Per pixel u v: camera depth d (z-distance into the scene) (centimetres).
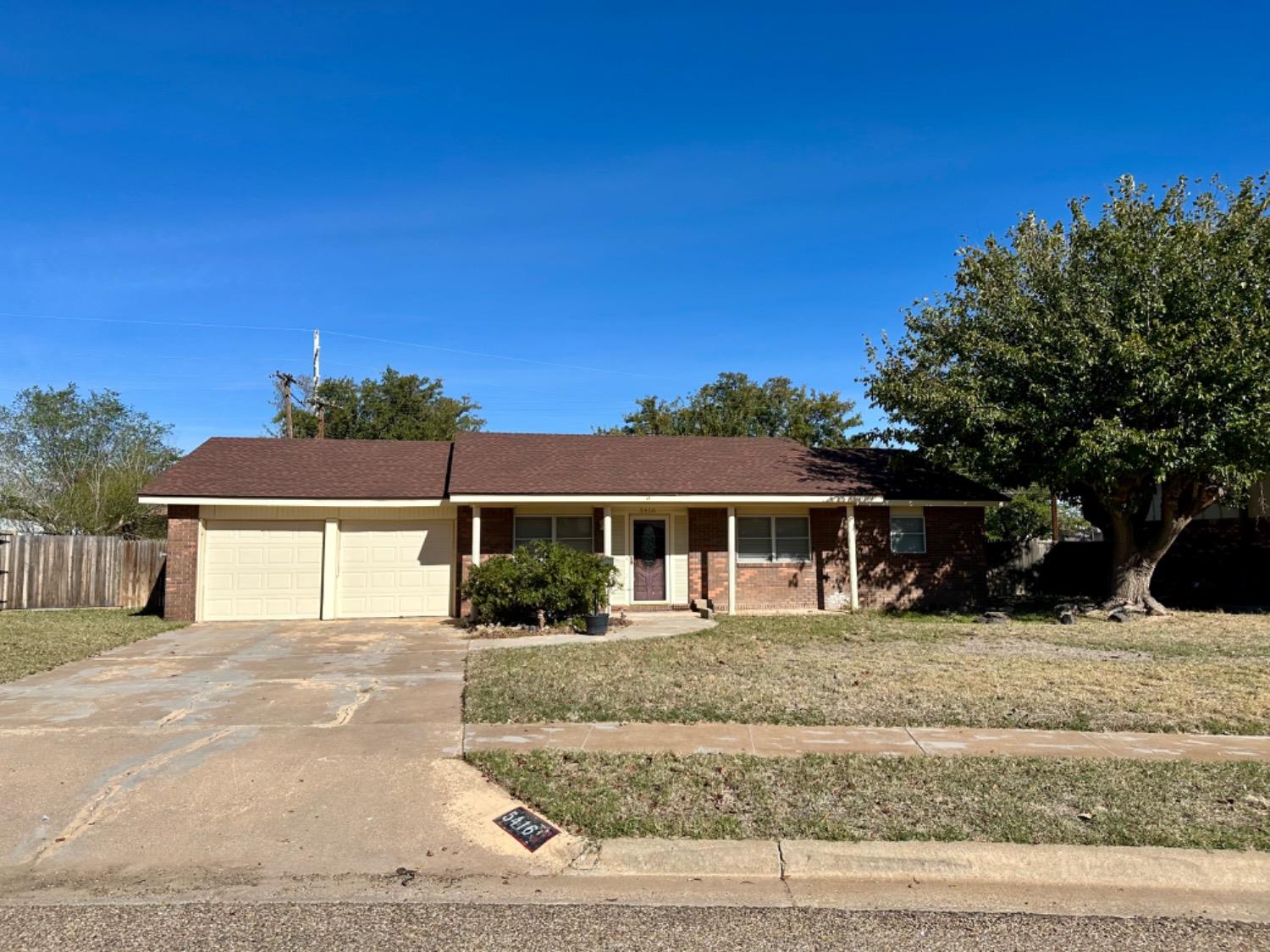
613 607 1750
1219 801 532
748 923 393
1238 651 1137
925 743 666
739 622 1540
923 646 1203
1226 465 1330
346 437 3625
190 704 805
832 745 660
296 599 1659
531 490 1620
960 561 1858
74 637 1290
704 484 1719
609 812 518
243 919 395
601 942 373
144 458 3047
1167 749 651
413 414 3778
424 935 379
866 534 1836
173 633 1395
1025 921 396
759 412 3756
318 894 424
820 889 434
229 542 1647
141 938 376
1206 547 1884
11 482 2886
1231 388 1295
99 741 666
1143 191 1505
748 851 462
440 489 1703
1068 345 1421
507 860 467
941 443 1653
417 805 538
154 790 559
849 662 1049
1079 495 1791
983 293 1603
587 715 757
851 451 2069
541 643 1248
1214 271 1359
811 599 1816
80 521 2742
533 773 588
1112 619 1516
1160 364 1315
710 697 831
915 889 433
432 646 1229
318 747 653
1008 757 624
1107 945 370
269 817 520
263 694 857
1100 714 761
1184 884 436
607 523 1681
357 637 1341
